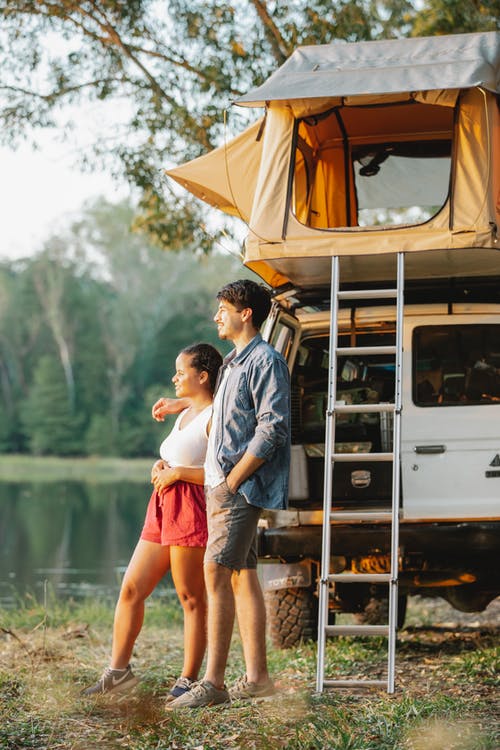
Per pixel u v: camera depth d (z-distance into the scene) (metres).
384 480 6.13
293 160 6.12
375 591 6.66
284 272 6.19
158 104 10.84
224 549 4.62
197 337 74.25
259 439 4.55
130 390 74.81
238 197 7.20
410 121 6.91
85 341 75.31
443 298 6.34
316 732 4.11
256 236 5.98
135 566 4.98
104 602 10.31
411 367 6.14
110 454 71.75
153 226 11.80
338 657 6.14
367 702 4.74
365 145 7.09
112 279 77.50
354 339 6.32
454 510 5.95
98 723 4.41
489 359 6.13
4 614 9.00
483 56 6.10
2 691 4.91
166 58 10.84
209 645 4.66
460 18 10.47
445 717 4.37
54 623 8.65
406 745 3.97
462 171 5.77
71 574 13.90
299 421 6.39
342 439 6.40
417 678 5.48
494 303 6.19
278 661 6.19
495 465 5.96
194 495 4.89
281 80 6.16
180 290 76.88
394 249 5.72
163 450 4.97
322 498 6.22
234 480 4.59
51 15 10.67
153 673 5.77
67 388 75.00
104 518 25.02
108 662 6.24
